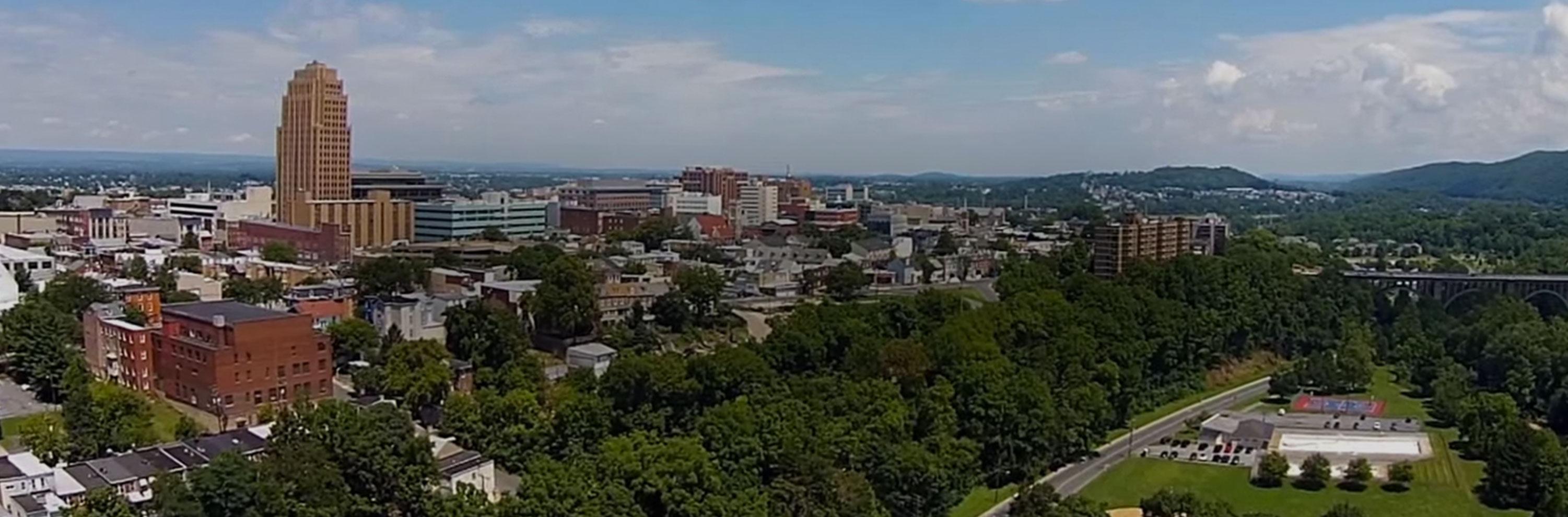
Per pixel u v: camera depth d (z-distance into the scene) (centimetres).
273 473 19000
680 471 19850
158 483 18850
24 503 19162
